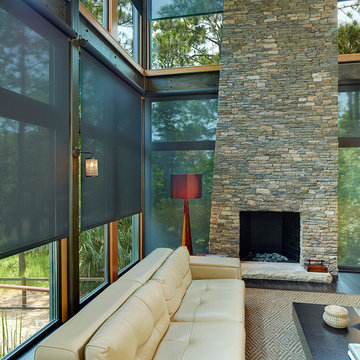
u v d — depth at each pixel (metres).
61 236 2.74
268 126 4.60
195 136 5.25
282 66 4.55
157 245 5.39
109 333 1.42
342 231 4.83
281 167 4.57
